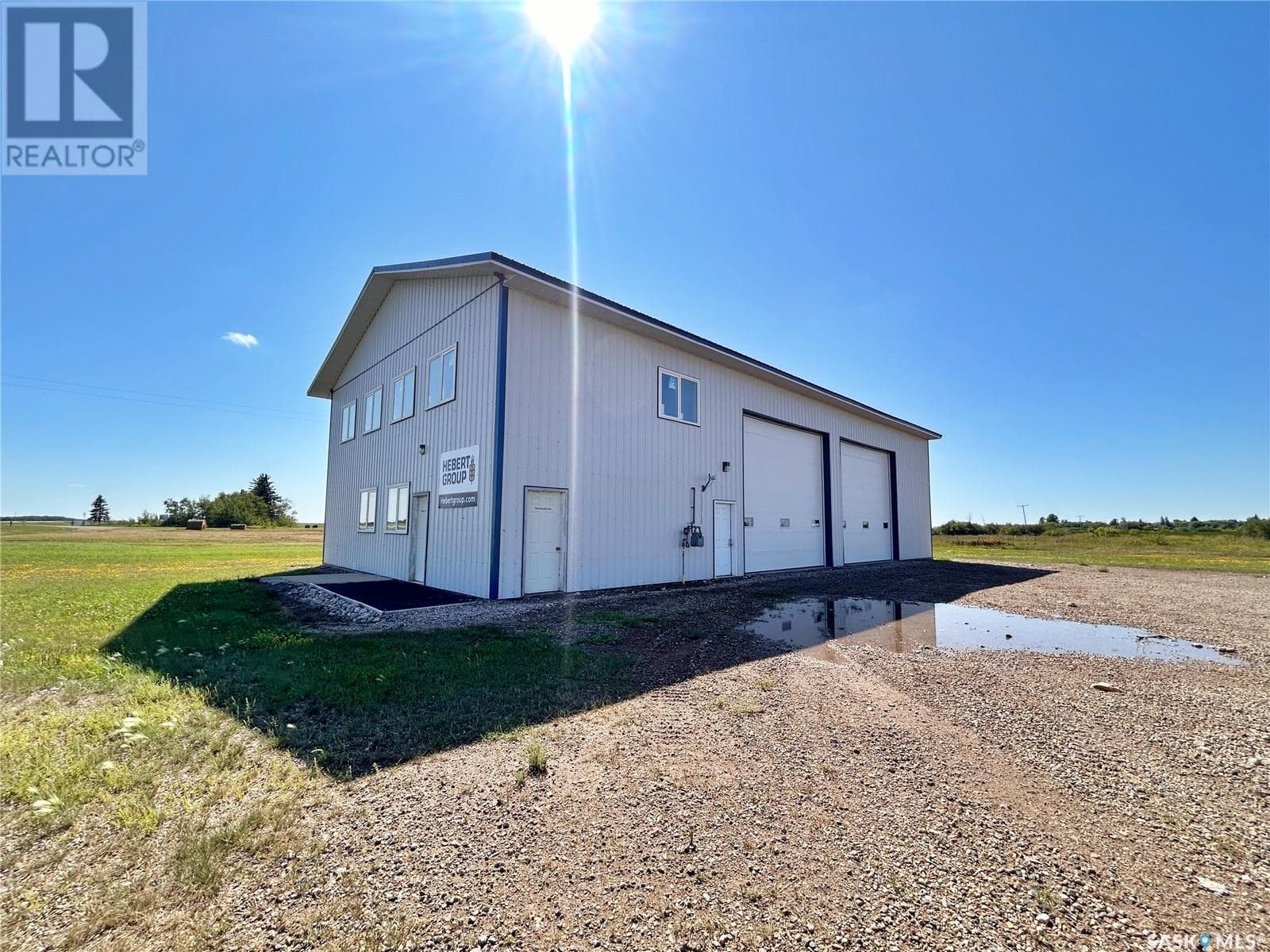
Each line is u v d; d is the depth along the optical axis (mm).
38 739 3400
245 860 2195
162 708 3926
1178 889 2055
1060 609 9039
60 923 1858
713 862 2207
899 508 21266
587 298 10305
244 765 3066
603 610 8469
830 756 3254
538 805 2650
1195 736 3639
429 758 3174
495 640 6199
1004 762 3197
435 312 12031
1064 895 2010
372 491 15031
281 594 10875
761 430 15406
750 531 14641
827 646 6316
